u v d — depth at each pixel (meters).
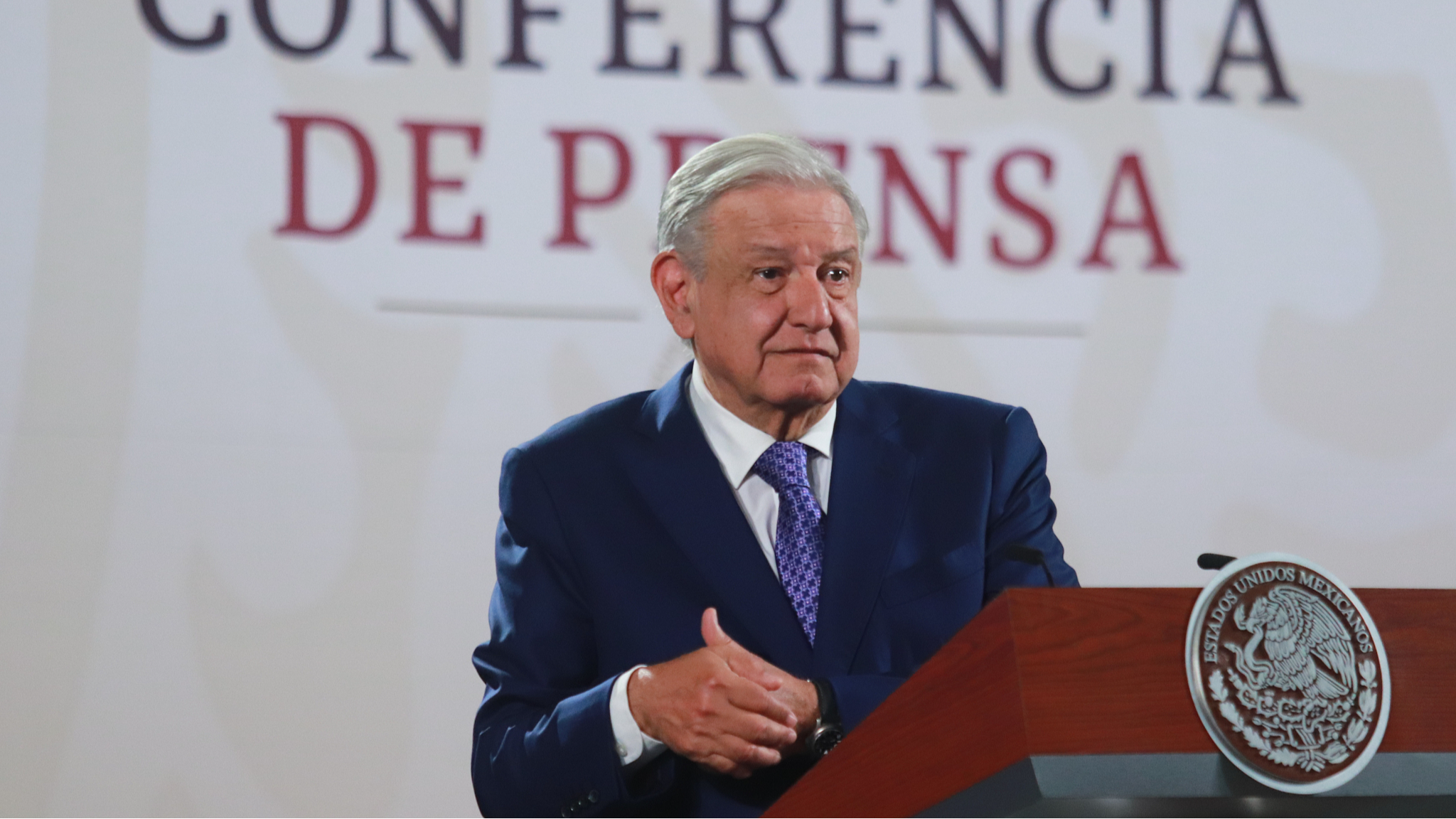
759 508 6.77
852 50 12.13
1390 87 12.62
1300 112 12.52
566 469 6.88
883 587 6.45
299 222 11.41
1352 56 12.62
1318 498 12.05
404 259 11.51
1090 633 4.50
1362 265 12.38
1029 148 12.20
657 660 6.41
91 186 11.20
